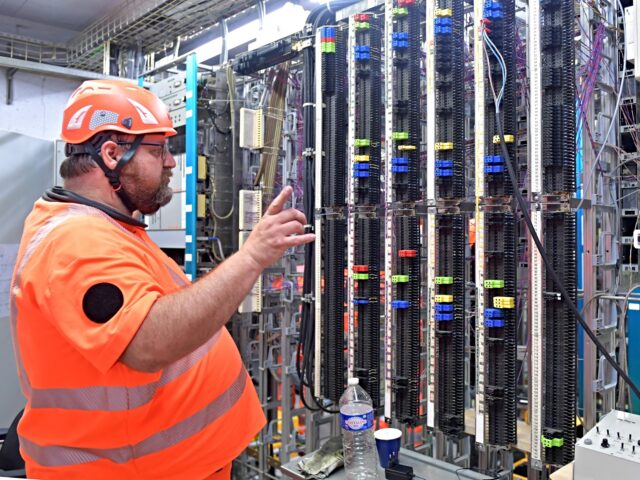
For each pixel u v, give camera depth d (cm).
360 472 210
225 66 320
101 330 91
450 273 212
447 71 211
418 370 225
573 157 182
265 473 319
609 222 222
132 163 117
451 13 208
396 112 224
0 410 350
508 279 197
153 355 90
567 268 181
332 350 249
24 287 102
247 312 318
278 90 313
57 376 105
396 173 224
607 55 221
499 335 197
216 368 129
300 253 325
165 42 452
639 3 142
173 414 116
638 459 136
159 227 336
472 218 285
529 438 209
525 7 205
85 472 111
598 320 212
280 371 329
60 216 108
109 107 115
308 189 260
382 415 240
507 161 179
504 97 195
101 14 482
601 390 206
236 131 322
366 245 236
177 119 320
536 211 186
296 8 374
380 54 237
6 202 360
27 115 427
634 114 241
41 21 500
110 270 95
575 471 146
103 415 107
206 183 323
